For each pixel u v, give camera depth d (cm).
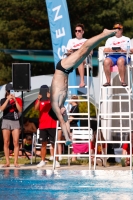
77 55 3098
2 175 3478
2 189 2722
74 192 2586
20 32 10888
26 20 11231
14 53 8262
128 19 11294
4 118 4278
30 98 6400
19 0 10994
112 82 4903
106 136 4850
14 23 11069
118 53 4094
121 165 4597
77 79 6391
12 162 5000
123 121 5197
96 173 3631
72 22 10975
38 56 8325
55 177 3338
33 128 6306
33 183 2991
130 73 4166
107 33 3052
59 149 4628
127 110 5194
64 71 3133
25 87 5131
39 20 11088
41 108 4416
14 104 4269
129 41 4219
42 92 4428
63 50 5394
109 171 3800
